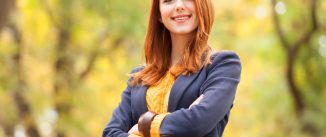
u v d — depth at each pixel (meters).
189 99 3.22
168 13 3.38
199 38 3.32
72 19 15.63
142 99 3.34
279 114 14.55
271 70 15.15
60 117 15.52
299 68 14.30
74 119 15.57
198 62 3.27
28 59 16.08
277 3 13.80
